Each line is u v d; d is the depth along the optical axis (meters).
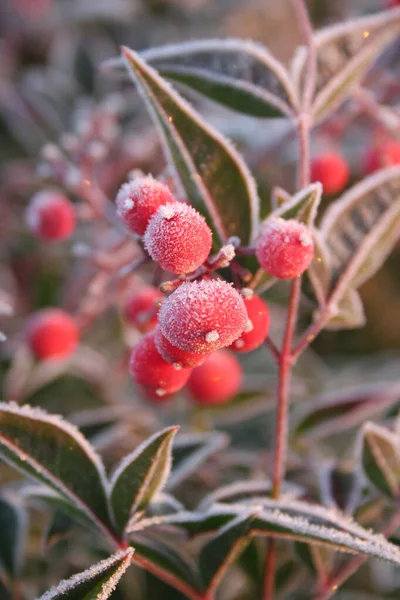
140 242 0.18
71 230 0.22
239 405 0.27
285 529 0.17
